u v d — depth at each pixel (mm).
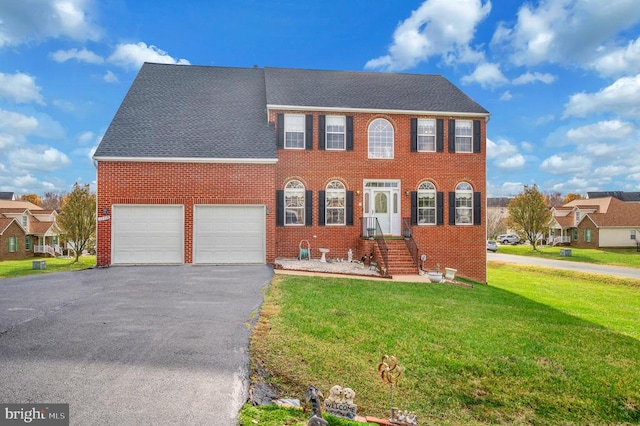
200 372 5121
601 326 10555
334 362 6125
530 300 14133
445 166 18984
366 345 6922
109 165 14891
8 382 4691
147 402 4285
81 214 31844
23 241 39406
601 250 43469
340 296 10539
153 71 19984
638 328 10617
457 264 18922
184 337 6516
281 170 17828
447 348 7113
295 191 18000
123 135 15766
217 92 19453
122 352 5758
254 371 5391
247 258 15508
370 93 19703
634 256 36250
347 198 18219
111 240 14844
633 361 7305
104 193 14844
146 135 15984
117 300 9258
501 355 7020
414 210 18641
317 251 17984
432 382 5973
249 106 18766
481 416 5406
